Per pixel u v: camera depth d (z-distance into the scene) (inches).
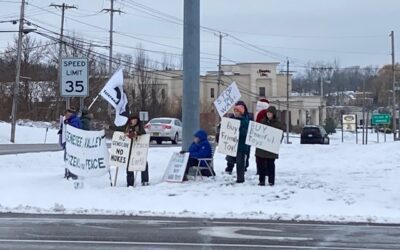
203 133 604.4
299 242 345.1
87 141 555.5
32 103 2618.1
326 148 1162.6
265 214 442.3
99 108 2434.8
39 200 498.0
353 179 597.6
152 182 585.6
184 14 622.5
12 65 2687.0
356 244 341.1
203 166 604.1
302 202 483.8
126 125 567.5
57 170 707.4
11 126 1637.6
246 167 663.1
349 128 2493.8
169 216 438.6
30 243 337.7
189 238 354.6
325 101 4384.8
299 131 3651.6
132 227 391.5
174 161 589.3
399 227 400.8
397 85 3004.4
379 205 476.1
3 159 794.2
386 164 754.2
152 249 323.9
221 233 371.9
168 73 3732.8
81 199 499.2
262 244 338.3
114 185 571.2
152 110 2987.2
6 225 396.5
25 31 1691.7
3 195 514.6
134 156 562.6
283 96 3966.5
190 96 621.6
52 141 1702.8
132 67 3221.0
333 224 410.6
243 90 3961.6
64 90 601.0
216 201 487.5
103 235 362.9
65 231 375.6
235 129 566.3
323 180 589.9
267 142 547.8
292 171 687.1
